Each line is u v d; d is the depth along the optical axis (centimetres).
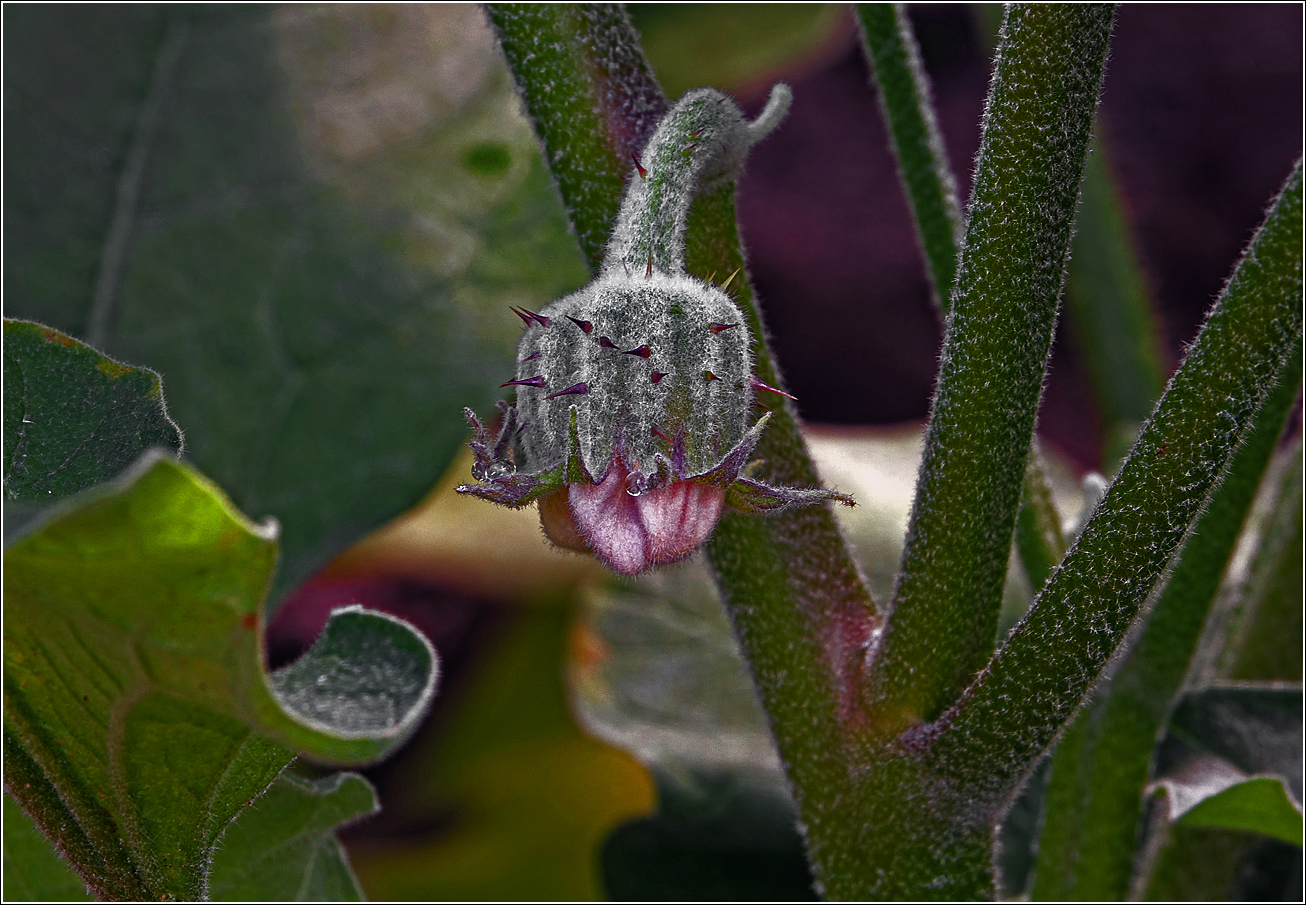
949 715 28
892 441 51
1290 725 31
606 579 47
